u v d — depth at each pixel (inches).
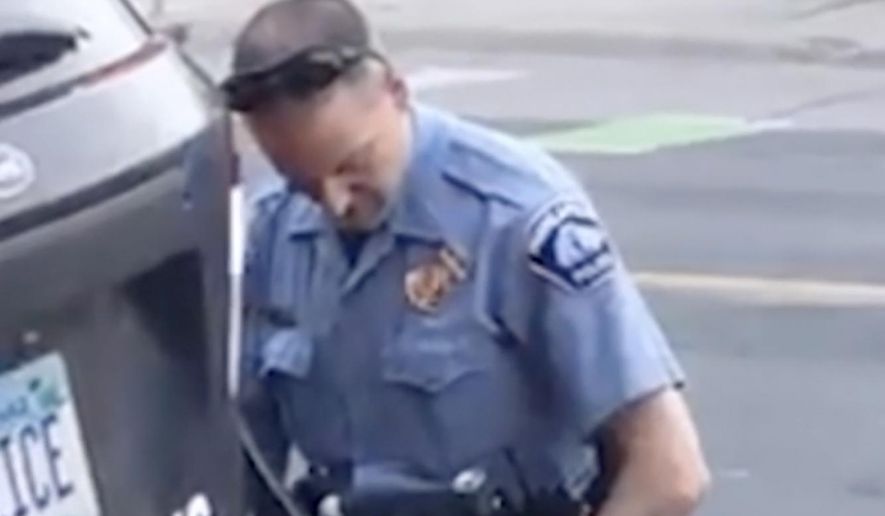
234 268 157.0
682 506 169.0
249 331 171.9
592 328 166.1
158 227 147.1
